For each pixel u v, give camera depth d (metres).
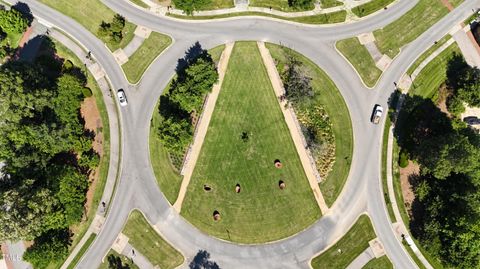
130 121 102.56
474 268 84.56
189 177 99.44
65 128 95.12
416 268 96.12
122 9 106.50
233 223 97.56
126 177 100.69
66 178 92.56
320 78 102.56
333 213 97.88
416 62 103.50
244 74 102.19
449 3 105.94
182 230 98.31
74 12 107.31
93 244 98.88
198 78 95.00
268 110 100.62
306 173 98.75
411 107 101.50
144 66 104.31
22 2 107.94
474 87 96.44
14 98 87.88
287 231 97.19
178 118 96.81
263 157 99.19
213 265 96.81
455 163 85.56
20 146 91.81
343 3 105.56
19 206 84.50
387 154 100.00
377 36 104.50
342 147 100.06
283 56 102.88
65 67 103.25
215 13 105.31
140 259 98.00
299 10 104.88
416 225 97.19
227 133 100.00
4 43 105.38
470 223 84.50
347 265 96.31
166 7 106.25
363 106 101.81
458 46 104.25
